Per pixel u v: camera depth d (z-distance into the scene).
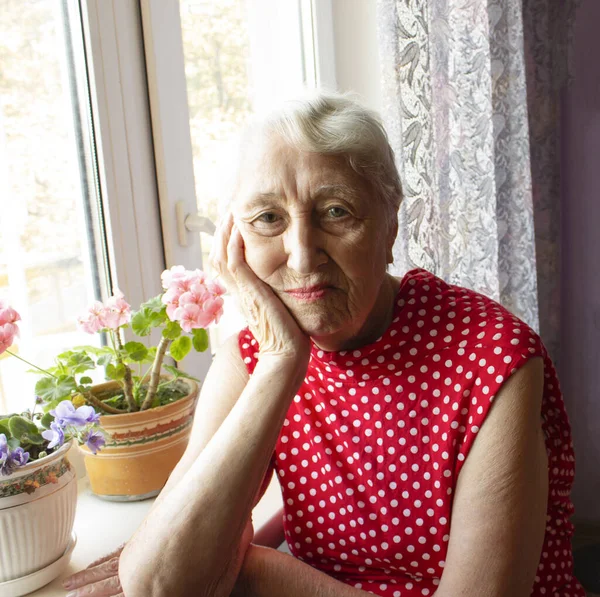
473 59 1.67
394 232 0.95
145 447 1.20
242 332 1.09
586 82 2.17
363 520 0.99
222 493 0.86
